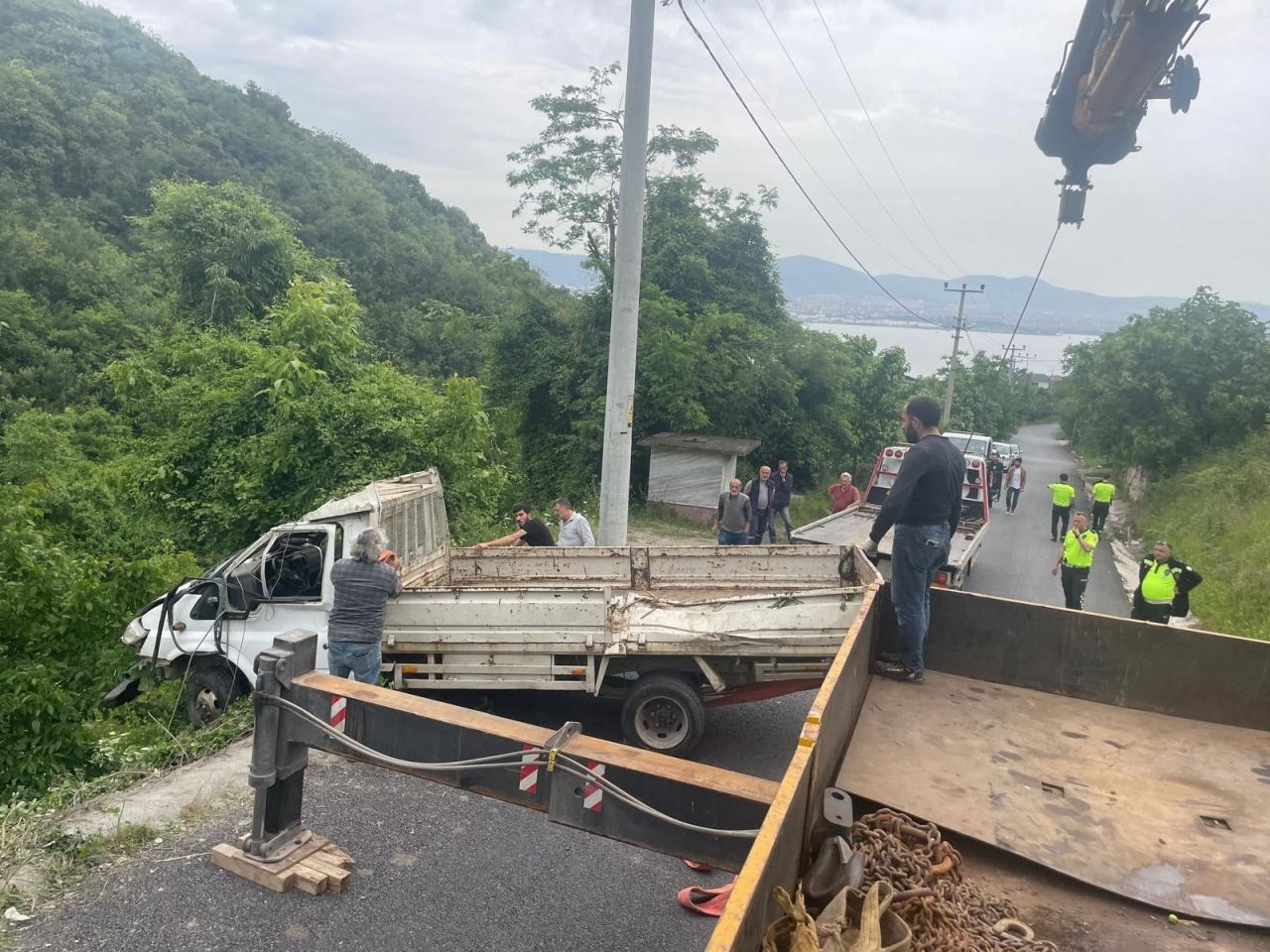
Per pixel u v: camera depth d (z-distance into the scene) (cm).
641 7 923
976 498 1589
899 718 370
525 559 852
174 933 422
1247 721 373
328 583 720
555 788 333
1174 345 2583
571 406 2397
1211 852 271
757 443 2197
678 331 2350
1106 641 399
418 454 1254
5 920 427
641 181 959
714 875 499
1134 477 2977
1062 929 239
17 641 803
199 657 761
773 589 812
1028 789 306
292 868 466
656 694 685
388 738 381
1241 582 1370
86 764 700
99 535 1545
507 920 447
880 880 238
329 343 1409
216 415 1341
